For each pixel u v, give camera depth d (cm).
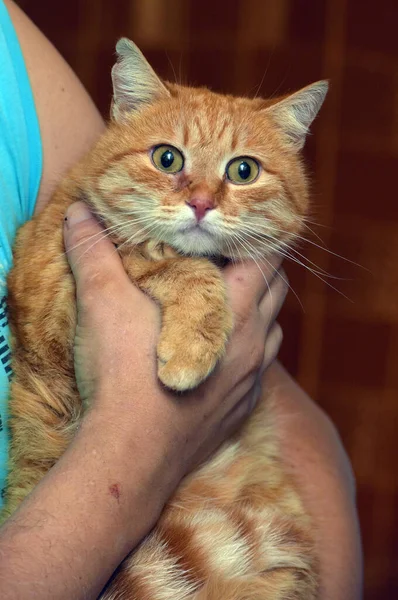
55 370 56
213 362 52
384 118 110
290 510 59
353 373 115
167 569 52
